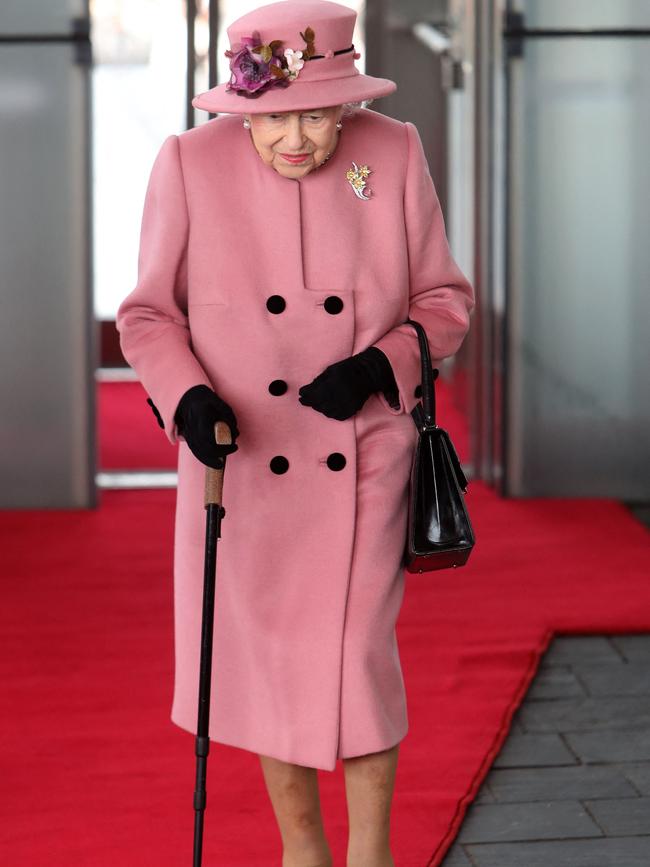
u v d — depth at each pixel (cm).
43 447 809
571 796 451
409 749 480
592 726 507
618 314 816
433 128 930
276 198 335
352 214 339
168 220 338
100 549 728
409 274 352
